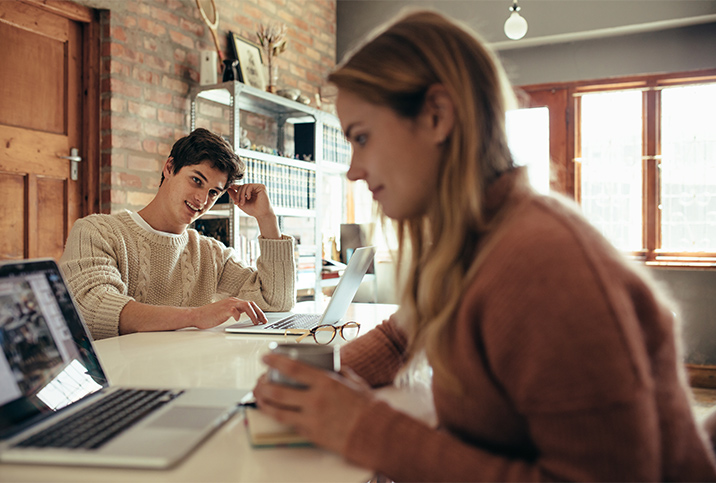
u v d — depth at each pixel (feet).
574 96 13.78
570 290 1.61
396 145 2.12
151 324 4.75
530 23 13.30
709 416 2.83
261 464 1.91
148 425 2.21
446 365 1.99
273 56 12.53
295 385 2.04
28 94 8.43
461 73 2.06
